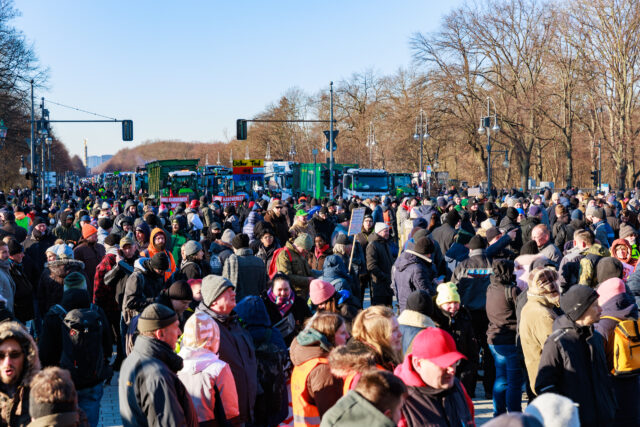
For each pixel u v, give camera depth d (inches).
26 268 418.3
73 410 148.9
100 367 251.1
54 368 151.9
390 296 432.1
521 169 2271.2
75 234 531.5
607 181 2854.3
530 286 239.9
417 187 1690.5
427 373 158.7
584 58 1975.9
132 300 313.6
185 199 1007.6
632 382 222.7
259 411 228.4
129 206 786.2
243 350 217.9
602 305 225.8
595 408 201.9
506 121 2171.5
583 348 204.5
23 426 173.0
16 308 363.9
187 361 195.6
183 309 250.4
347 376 171.0
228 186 1524.4
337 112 3316.9
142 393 173.5
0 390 178.2
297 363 191.3
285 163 2010.3
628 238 381.1
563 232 528.1
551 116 2285.9
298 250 362.0
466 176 3095.5
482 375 359.9
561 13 1994.3
